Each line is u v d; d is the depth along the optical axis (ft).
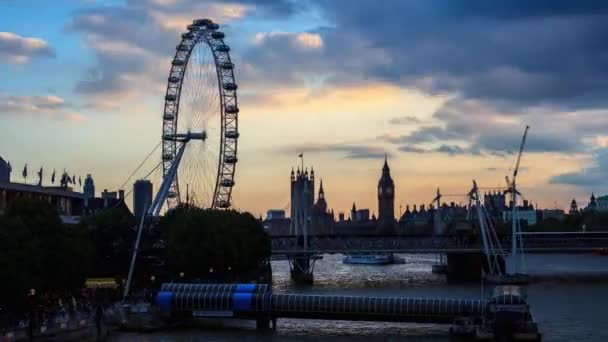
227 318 556.10
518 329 445.37
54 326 431.84
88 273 538.47
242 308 511.40
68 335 436.35
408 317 490.49
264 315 511.40
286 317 509.76
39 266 458.09
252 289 519.60
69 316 460.96
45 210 500.74
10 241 447.83
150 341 461.37
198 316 520.01
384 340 460.55
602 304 632.79
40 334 418.10
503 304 454.81
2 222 453.58
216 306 514.68
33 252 454.40
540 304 634.02
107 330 477.77
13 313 459.73
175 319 529.86
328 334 483.92
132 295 577.43
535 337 443.73
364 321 533.55
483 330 449.89
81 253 505.25
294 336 479.41
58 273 490.90
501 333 445.78
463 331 469.98
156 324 506.48
